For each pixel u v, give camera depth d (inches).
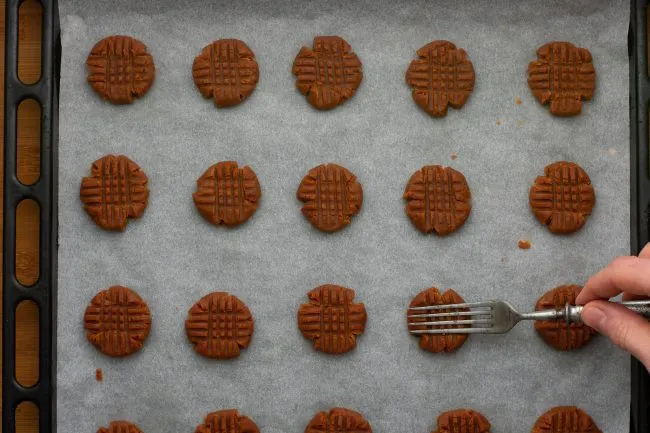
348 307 26.1
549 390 26.1
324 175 26.4
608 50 26.6
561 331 25.9
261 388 26.2
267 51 26.9
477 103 26.8
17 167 26.3
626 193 26.4
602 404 26.0
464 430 25.7
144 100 26.7
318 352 26.3
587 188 26.2
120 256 26.4
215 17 26.9
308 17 26.9
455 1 26.9
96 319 26.0
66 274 26.2
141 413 26.1
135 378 26.2
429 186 26.4
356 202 26.3
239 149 26.7
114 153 26.5
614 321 23.0
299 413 26.1
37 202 25.6
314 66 26.6
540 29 26.8
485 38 26.9
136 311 26.0
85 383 26.1
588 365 26.1
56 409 25.9
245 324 26.1
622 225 26.3
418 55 26.7
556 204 26.2
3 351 25.3
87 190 26.2
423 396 26.1
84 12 26.7
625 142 26.5
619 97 26.5
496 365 26.1
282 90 26.8
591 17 26.6
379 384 26.2
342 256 26.5
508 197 26.5
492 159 26.6
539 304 26.0
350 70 26.6
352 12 26.9
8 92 25.7
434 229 26.3
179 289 26.4
